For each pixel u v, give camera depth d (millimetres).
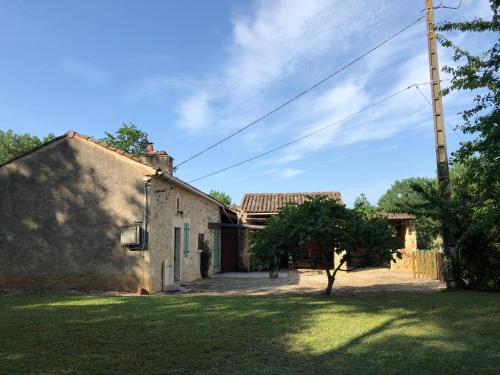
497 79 9203
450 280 12867
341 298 10641
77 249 13039
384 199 66000
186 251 16438
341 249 11195
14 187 13609
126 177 13016
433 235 13906
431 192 12914
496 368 4895
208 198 19047
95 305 9211
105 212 13016
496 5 8391
